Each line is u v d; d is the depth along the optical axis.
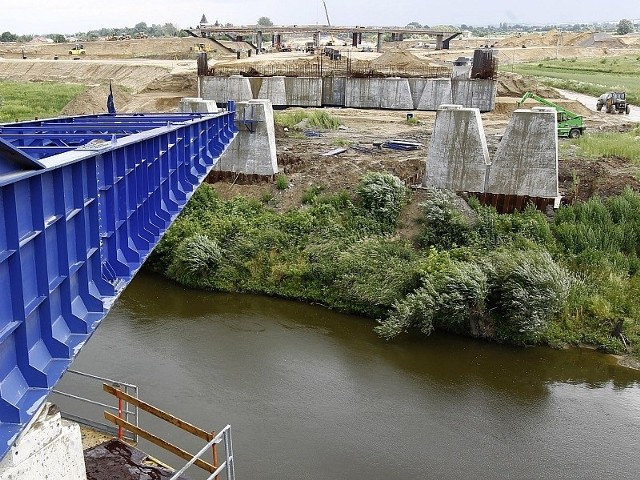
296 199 38.88
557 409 22.89
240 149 41.84
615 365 26.09
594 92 87.94
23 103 78.44
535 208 35.12
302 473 18.94
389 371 25.27
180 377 24.16
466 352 26.91
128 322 29.05
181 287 33.38
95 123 21.66
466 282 27.69
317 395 23.33
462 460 19.89
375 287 30.09
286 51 164.00
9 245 8.22
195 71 84.81
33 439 9.91
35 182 9.02
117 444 14.21
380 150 47.38
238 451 19.83
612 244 32.31
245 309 30.88
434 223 33.78
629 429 21.77
